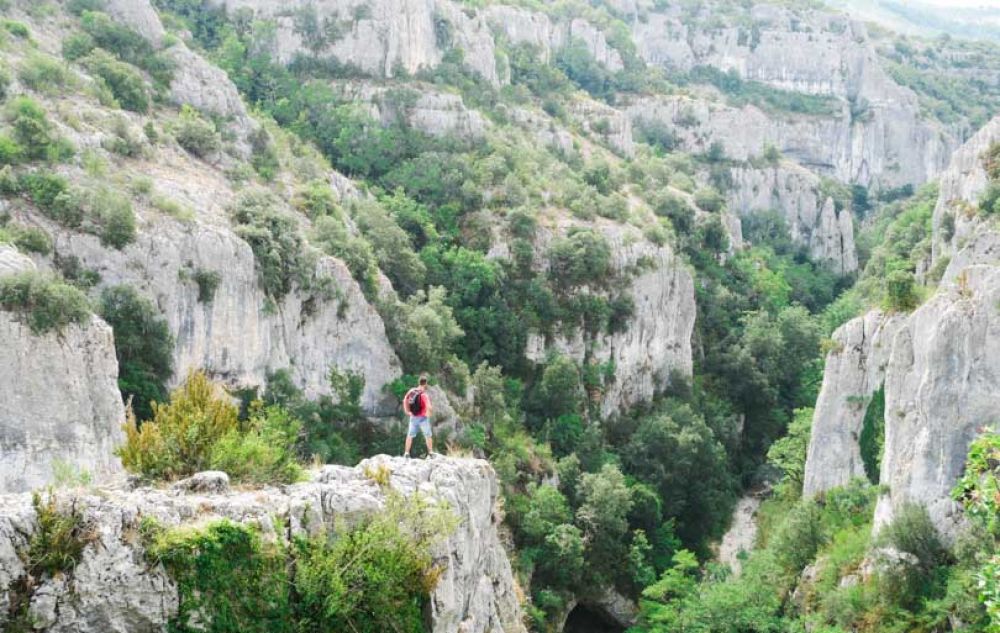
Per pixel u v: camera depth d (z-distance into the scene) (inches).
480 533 1234.6
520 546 2965.1
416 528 1045.2
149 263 2486.5
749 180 7027.6
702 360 4621.1
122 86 3240.7
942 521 2210.9
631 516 3348.9
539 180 4436.5
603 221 4306.1
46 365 1937.7
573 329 3917.3
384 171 4330.7
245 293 2691.9
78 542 873.5
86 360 2012.8
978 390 2202.3
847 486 2805.1
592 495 3161.9
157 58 3518.7
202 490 998.4
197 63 3595.0
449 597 1059.3
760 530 3494.1
